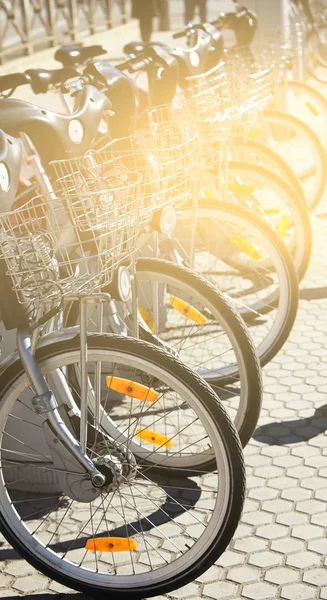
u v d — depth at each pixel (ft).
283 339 13.16
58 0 45.91
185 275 10.62
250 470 11.05
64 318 10.42
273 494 10.53
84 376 8.61
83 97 10.25
